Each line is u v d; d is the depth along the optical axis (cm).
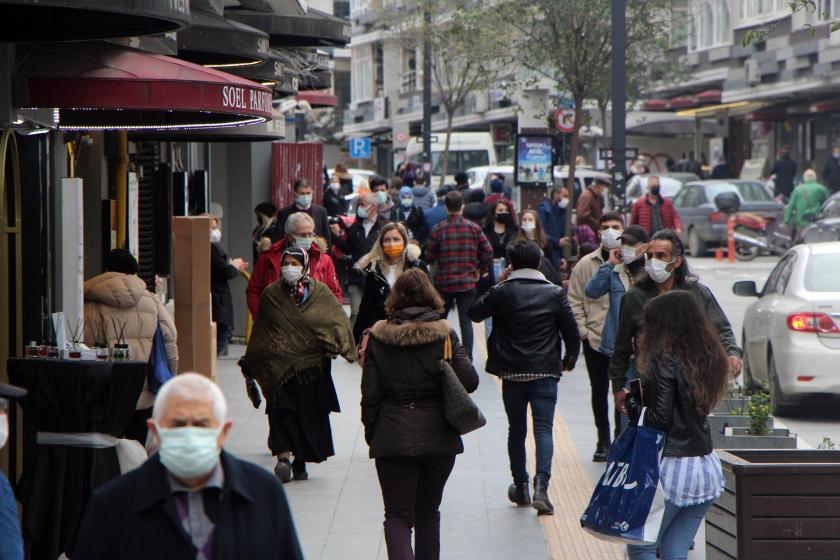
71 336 2320
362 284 4516
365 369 1984
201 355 3328
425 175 11369
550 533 2366
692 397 1745
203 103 2184
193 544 1110
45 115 2306
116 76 2167
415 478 1981
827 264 3597
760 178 12950
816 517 1794
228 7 4128
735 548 1812
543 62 7950
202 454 1084
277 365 2723
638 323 2161
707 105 13312
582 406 3728
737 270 8594
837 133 12175
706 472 1755
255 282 3031
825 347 3472
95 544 1116
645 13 8356
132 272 2467
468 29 10300
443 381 1956
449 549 2264
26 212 2327
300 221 3022
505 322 2514
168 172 4341
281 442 2750
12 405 2170
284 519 1136
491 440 3228
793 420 3609
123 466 1883
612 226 2877
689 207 9788
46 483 1853
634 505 1745
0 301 2195
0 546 1184
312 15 4353
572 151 7756
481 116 16062
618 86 5747
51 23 2095
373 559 2188
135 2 1873
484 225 4853
